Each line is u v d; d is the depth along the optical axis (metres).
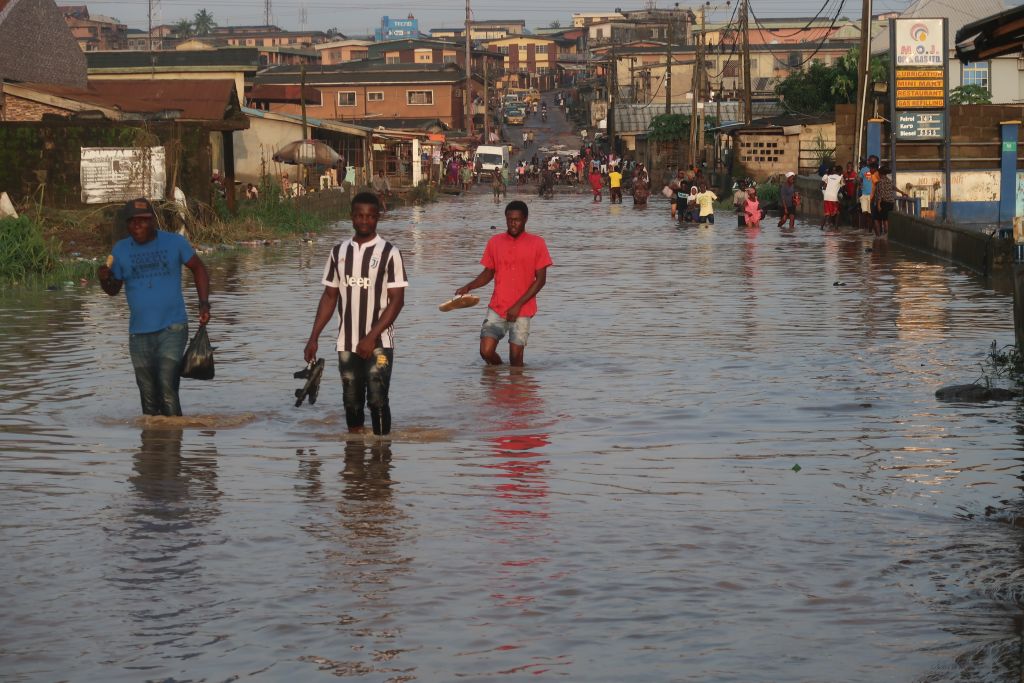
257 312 27.16
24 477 12.27
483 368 19.61
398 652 7.75
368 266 14.33
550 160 149.75
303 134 83.06
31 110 55.69
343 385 14.57
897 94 53.56
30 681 7.31
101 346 21.69
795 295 30.31
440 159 135.25
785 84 110.75
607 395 17.20
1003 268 32.19
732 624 8.21
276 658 7.65
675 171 116.38
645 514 10.99
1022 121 58.53
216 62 96.81
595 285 33.25
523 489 11.91
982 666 7.45
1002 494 11.68
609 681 7.29
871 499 11.53
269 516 10.88
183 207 47.44
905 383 17.97
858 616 8.34
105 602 8.65
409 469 12.76
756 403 16.55
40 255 34.25
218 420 15.33
